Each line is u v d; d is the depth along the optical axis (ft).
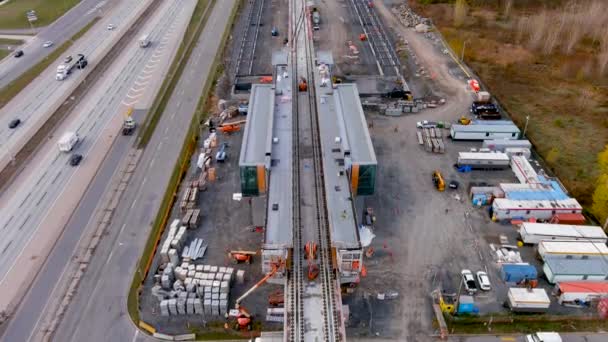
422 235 236.22
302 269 196.44
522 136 310.65
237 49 432.66
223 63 404.98
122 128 323.98
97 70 405.18
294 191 230.07
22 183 273.75
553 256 214.69
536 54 417.69
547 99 353.72
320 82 304.50
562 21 444.96
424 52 428.97
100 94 368.27
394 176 277.23
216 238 234.99
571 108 341.41
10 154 298.56
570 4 495.41
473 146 303.68
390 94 356.18
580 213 242.17
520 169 272.51
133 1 569.64
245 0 563.89
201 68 404.57
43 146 306.96
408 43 445.78
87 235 238.48
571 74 385.29
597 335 189.37
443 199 259.60
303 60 380.78
